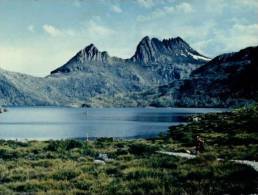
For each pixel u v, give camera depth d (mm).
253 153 40656
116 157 46469
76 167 34469
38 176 30312
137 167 30984
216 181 23344
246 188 21484
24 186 26062
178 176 25750
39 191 24750
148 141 79938
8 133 166125
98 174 29500
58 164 37844
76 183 26375
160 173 27109
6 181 29562
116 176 28953
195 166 29141
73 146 60500
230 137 67625
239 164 27875
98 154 50375
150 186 23578
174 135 90938
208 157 32375
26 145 67438
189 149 56188
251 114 106625
